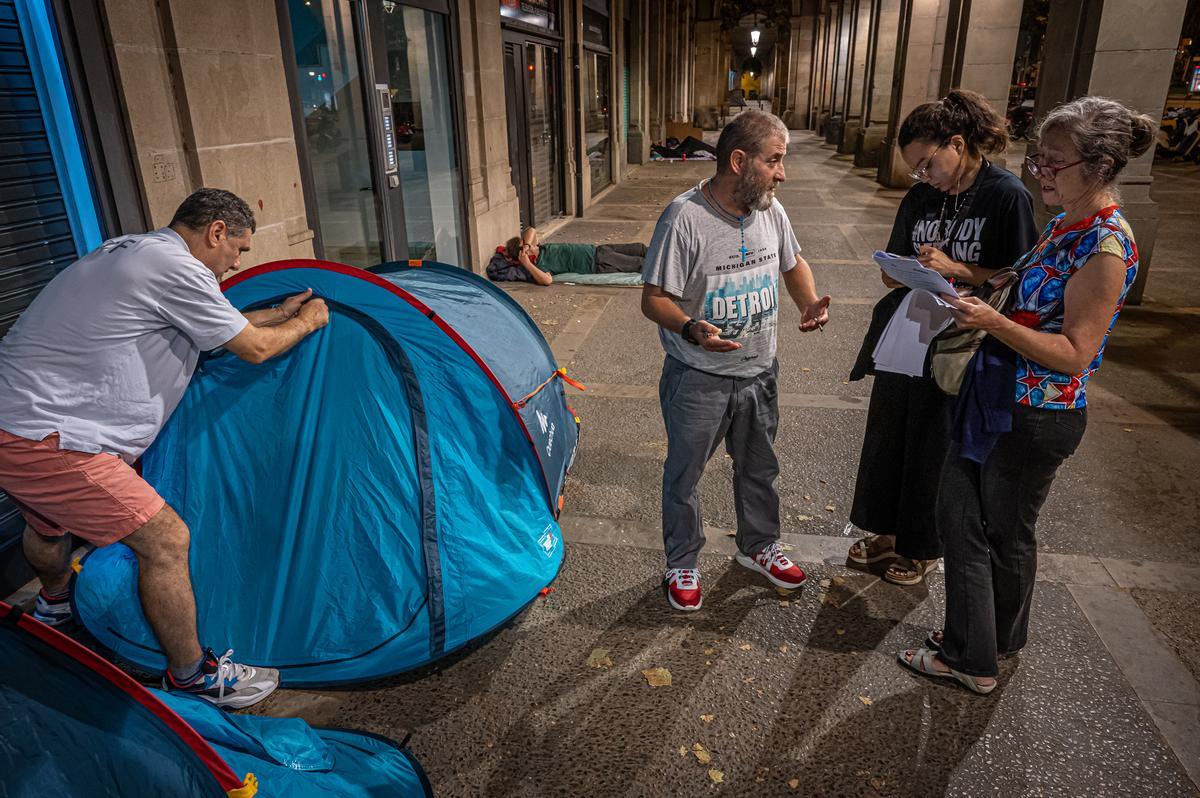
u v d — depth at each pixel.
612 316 7.05
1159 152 20.88
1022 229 2.49
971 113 2.49
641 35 19.98
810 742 2.39
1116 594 3.08
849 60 23.50
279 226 4.62
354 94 5.67
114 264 2.24
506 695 2.60
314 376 2.78
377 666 2.66
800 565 3.33
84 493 2.23
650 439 4.55
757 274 2.64
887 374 2.88
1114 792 2.20
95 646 2.74
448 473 2.88
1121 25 6.73
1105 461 4.19
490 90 8.28
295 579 2.73
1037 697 2.55
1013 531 2.36
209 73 3.92
